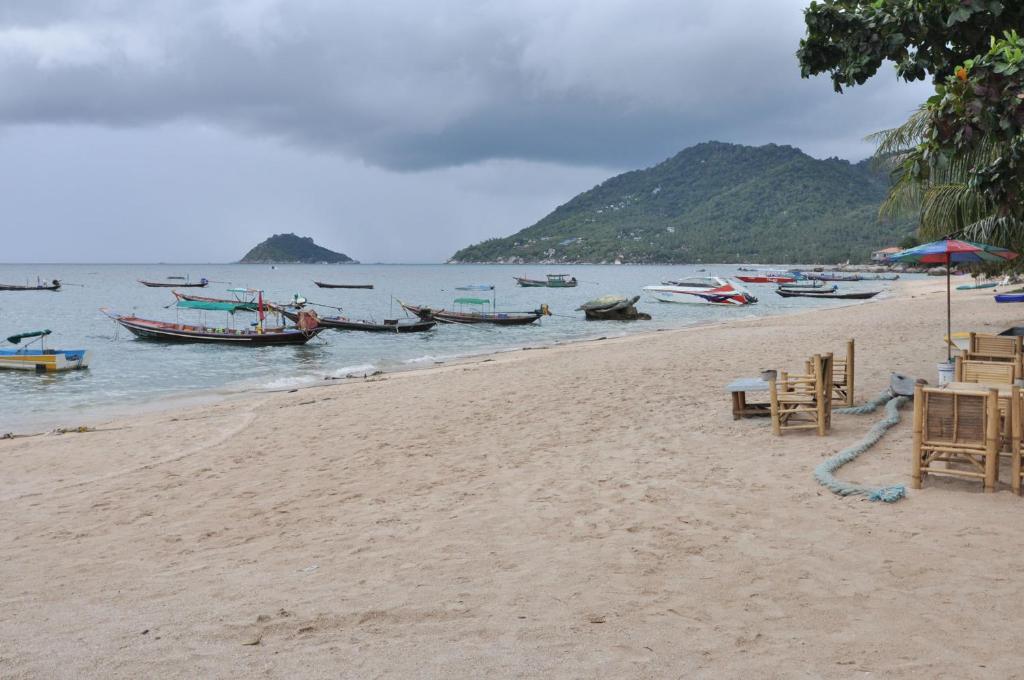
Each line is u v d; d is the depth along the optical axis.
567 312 54.66
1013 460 5.95
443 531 6.16
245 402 15.95
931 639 3.80
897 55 6.53
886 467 7.13
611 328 38.16
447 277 174.88
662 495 6.79
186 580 5.25
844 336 22.89
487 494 7.27
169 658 3.85
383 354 28.06
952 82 5.14
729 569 4.90
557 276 101.19
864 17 6.36
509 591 4.67
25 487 8.75
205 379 21.52
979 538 5.16
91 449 10.91
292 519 6.89
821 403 8.68
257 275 194.88
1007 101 5.00
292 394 16.62
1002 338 10.11
